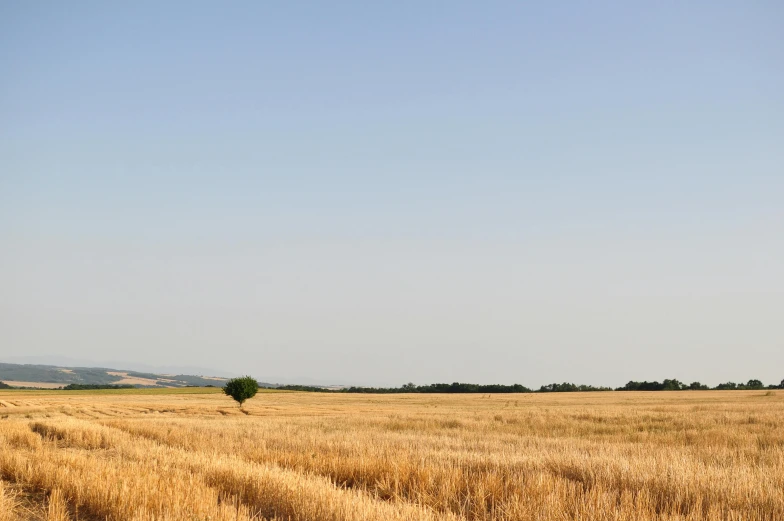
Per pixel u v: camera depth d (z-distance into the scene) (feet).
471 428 119.65
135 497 36.04
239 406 252.62
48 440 81.61
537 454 62.08
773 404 203.92
